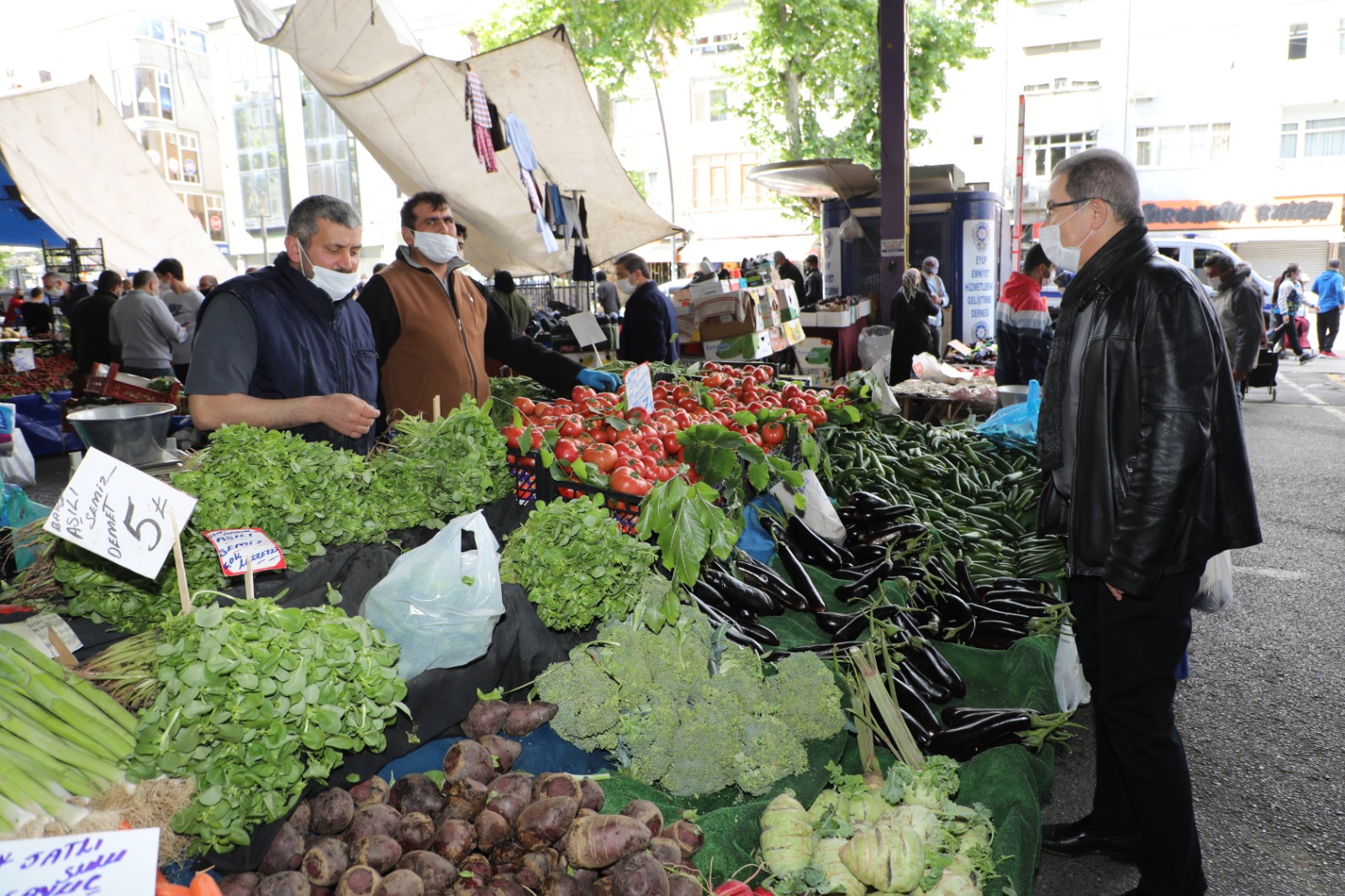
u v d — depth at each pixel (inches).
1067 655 130.6
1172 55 1048.8
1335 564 225.1
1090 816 117.2
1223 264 424.8
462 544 92.6
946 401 307.7
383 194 1413.6
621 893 63.5
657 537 107.3
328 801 66.6
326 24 183.6
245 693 59.8
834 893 75.5
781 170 522.0
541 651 87.7
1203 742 143.8
